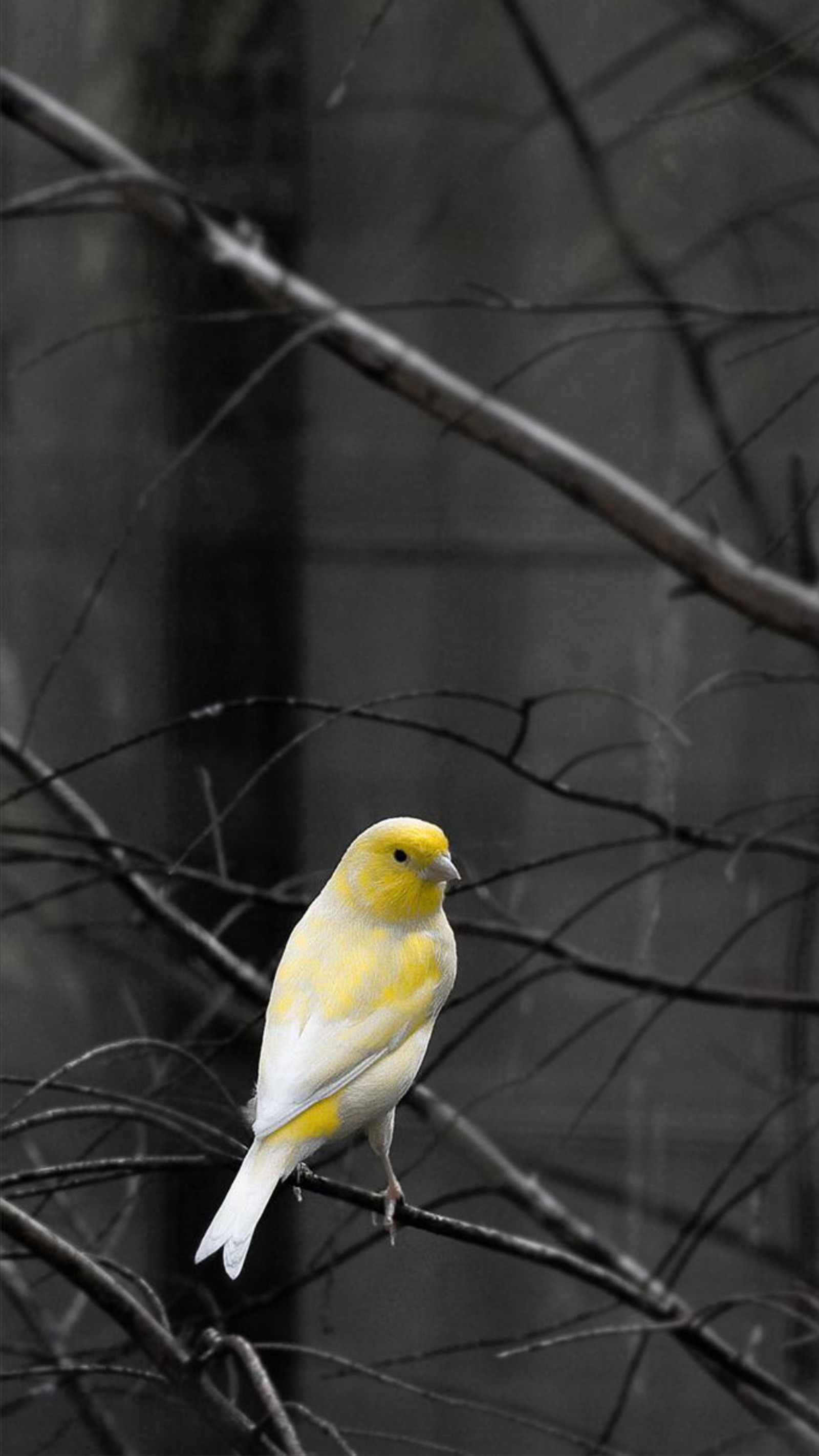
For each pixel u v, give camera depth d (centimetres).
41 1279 695
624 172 1591
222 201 1267
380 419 1652
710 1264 1557
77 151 1032
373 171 1596
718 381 1627
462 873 927
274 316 978
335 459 1652
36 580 1488
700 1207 846
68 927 863
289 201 1284
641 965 785
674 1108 1553
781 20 1198
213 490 1327
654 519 1004
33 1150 979
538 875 1644
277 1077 614
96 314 1487
